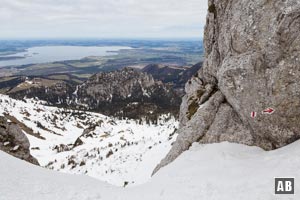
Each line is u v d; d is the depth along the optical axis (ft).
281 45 62.23
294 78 61.00
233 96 72.95
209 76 97.45
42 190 57.98
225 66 73.97
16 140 127.03
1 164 71.82
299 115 62.13
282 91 62.64
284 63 62.03
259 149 70.49
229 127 79.61
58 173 81.51
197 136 85.46
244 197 47.24
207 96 95.04
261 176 53.52
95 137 594.24
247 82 68.44
